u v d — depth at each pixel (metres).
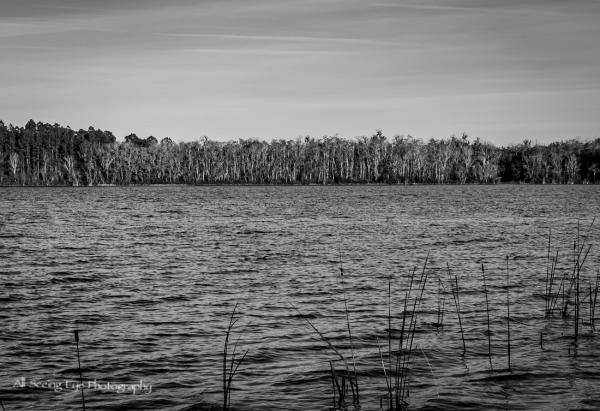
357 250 35.09
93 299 21.69
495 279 25.20
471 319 18.53
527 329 17.36
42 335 16.98
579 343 15.97
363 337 16.66
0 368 14.27
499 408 12.00
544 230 46.75
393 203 87.12
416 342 16.17
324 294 22.45
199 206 81.50
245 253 33.91
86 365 14.49
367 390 12.90
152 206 81.69
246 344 16.06
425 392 12.77
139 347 15.88
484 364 14.44
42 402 12.34
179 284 24.55
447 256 32.44
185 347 15.84
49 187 164.00
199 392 12.79
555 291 22.52
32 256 32.66
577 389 12.91
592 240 39.31
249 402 12.26
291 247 36.62
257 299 21.66
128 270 28.02
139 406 12.13
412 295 22.09
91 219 59.41
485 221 55.69
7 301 21.31
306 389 12.93
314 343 16.12
